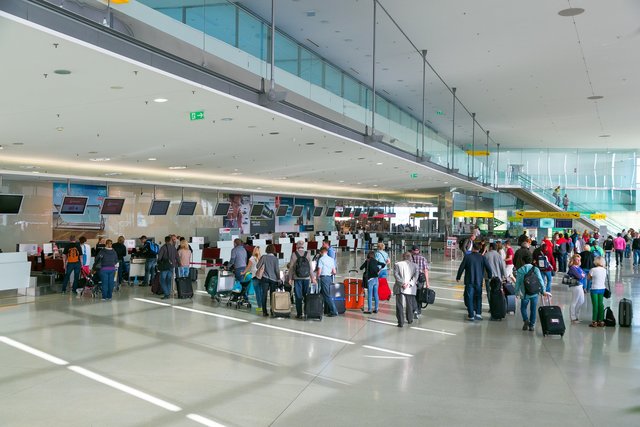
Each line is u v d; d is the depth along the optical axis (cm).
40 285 1612
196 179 2872
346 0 1405
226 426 568
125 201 2809
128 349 904
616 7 1442
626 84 2258
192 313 1262
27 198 2353
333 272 1264
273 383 720
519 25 1582
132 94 934
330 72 1745
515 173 4394
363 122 1961
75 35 635
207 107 1055
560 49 1798
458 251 3625
